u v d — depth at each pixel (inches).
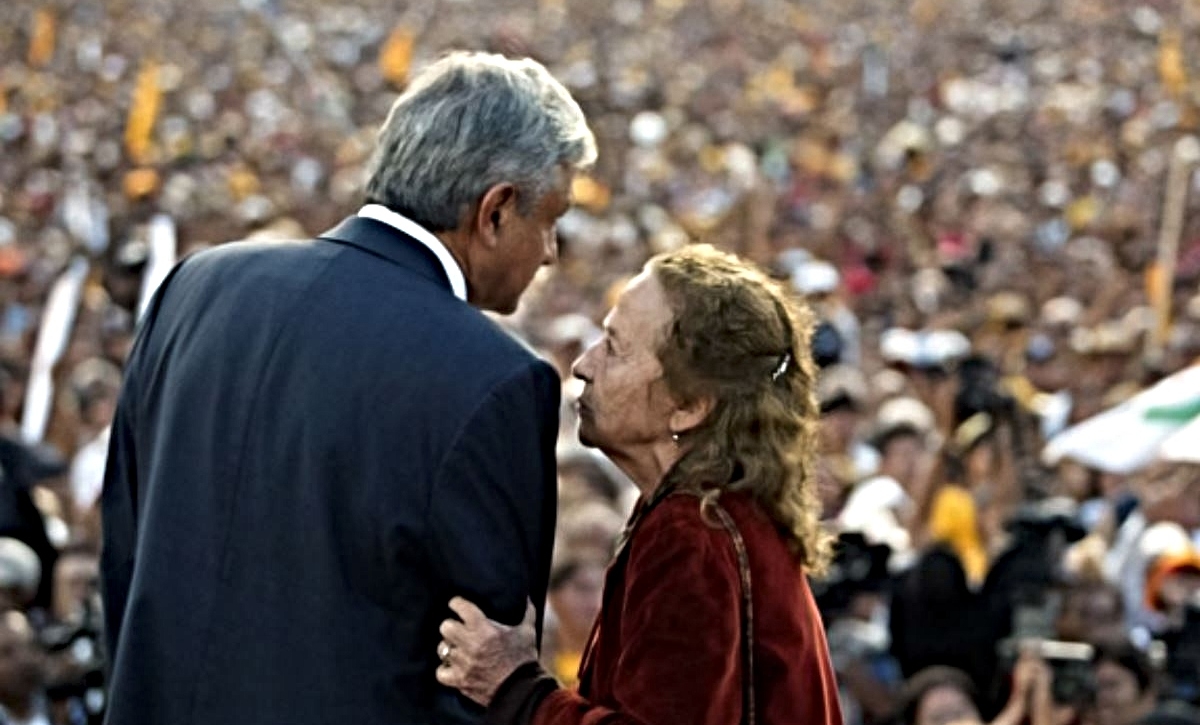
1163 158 2682.1
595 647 376.8
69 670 596.4
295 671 358.9
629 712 357.4
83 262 1197.1
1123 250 2065.7
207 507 367.2
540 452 361.4
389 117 377.4
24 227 2069.4
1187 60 3961.6
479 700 360.8
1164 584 789.9
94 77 3462.1
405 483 356.2
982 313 1585.9
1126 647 673.0
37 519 751.1
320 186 2308.1
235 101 3193.9
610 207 2171.5
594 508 644.7
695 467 368.8
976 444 949.8
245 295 374.0
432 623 361.1
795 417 373.7
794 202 2369.6
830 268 1772.9
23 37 3937.0
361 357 362.0
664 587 361.1
